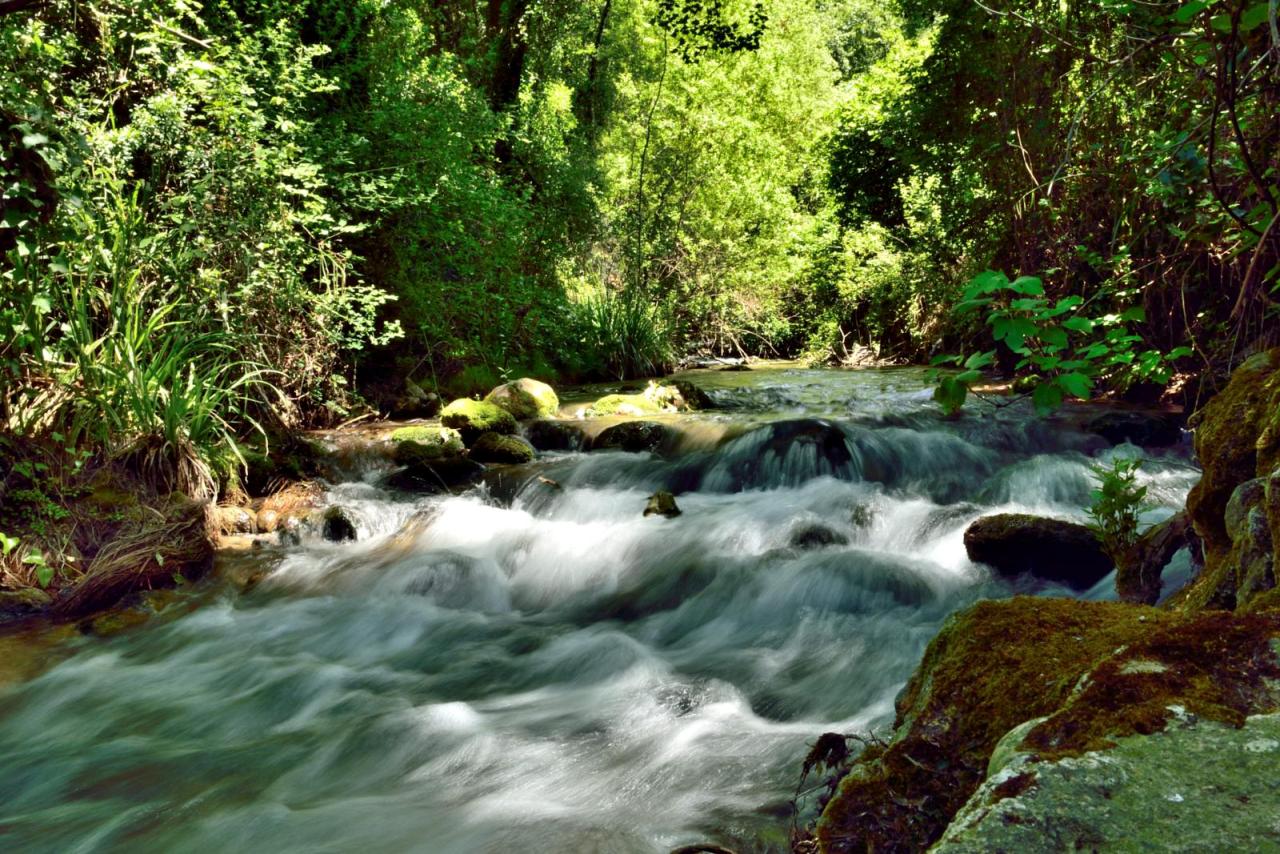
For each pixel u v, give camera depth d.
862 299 17.08
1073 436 8.05
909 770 1.50
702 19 17.23
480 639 5.07
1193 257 5.79
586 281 16.59
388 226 10.49
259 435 7.92
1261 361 2.37
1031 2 7.39
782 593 5.17
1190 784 0.96
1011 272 10.69
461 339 11.62
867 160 17.67
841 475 7.63
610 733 3.74
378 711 4.13
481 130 12.55
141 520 6.13
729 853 2.63
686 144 18.78
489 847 2.91
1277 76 3.13
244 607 5.62
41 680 4.61
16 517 5.82
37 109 5.33
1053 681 1.40
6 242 5.50
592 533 6.41
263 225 8.16
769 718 3.79
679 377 14.81
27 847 3.19
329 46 10.48
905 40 17.89
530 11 17.55
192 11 8.17
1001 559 5.08
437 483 7.86
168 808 3.39
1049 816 0.94
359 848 3.01
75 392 6.41
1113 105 6.42
